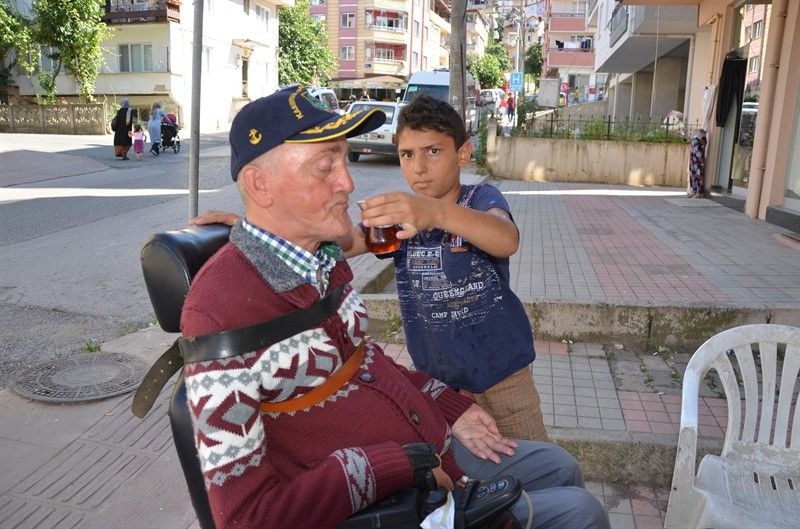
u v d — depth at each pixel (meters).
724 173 12.02
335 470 1.47
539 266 6.43
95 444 3.40
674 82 24.30
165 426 3.60
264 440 1.48
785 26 8.96
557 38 50.97
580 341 4.81
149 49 30.95
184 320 1.47
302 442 1.58
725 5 11.73
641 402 3.86
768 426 2.38
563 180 16.14
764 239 7.91
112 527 2.78
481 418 2.09
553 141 16.03
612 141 15.65
